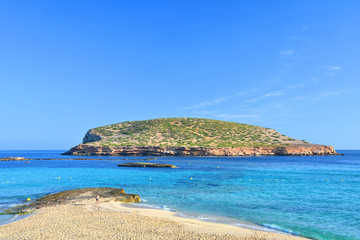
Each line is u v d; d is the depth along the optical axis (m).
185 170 62.69
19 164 86.31
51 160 108.38
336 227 18.69
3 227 17.62
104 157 121.25
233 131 167.75
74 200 26.69
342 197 29.61
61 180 45.62
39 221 19.02
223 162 89.12
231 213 22.39
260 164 80.75
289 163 84.75
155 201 27.41
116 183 41.75
